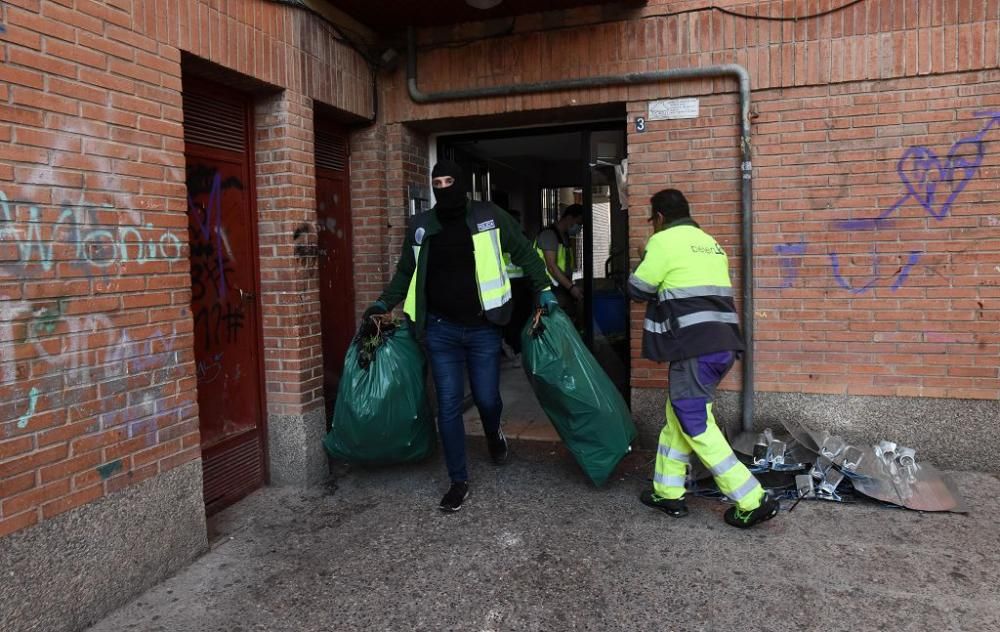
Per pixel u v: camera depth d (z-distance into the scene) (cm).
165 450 330
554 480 450
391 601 309
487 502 416
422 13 494
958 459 444
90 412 291
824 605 295
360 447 428
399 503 419
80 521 287
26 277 265
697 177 479
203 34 357
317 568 340
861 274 453
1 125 256
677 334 362
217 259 405
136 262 315
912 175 440
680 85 477
